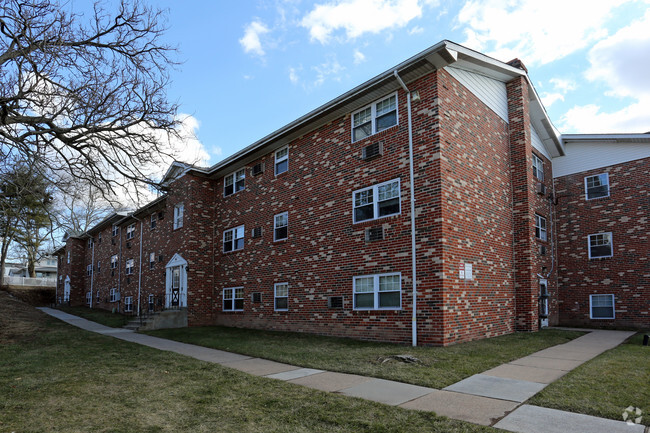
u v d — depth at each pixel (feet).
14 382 24.88
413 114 41.01
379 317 40.75
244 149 60.64
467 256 39.99
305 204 51.90
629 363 27.27
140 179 42.19
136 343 43.01
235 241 64.28
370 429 16.48
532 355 31.55
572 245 60.75
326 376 25.93
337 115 48.91
